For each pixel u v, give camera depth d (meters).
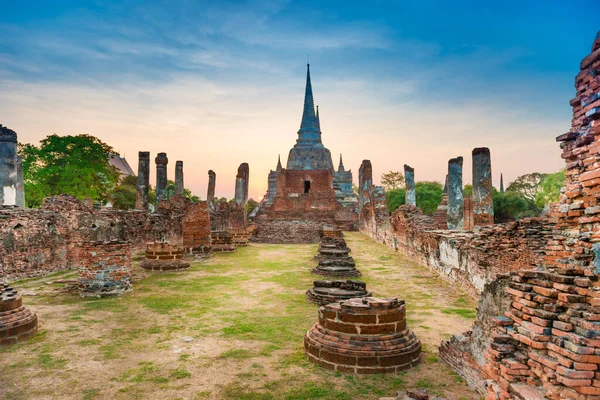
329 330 8.02
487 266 12.26
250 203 67.81
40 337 9.37
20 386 7.04
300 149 62.97
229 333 9.77
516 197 41.41
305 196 50.62
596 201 5.86
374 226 33.22
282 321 10.76
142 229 24.66
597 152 5.92
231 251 25.17
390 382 7.22
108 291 13.36
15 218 15.61
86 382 7.20
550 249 6.62
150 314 11.33
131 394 6.80
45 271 17.05
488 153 17.86
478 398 6.61
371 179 39.66
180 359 8.22
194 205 22.64
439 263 17.03
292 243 32.28
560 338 5.09
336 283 13.26
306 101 65.38
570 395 4.78
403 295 13.65
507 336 5.77
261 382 7.23
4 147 18.42
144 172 32.03
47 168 37.12
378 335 7.77
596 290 5.03
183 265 18.58
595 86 5.97
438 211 32.69
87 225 19.62
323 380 7.29
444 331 9.85
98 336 9.50
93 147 39.62
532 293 5.59
